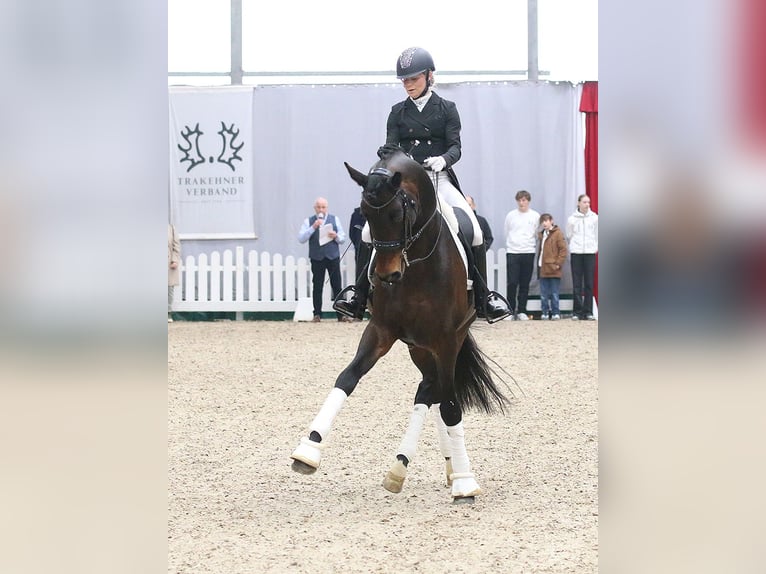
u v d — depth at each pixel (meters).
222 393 15.48
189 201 29.23
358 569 6.26
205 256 29.11
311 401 14.71
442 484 9.23
